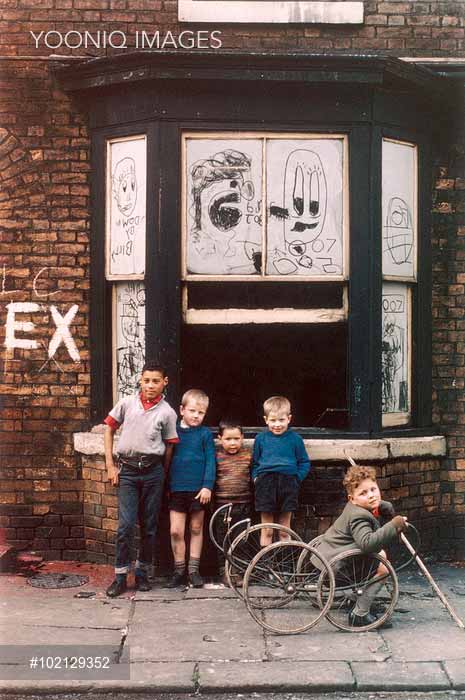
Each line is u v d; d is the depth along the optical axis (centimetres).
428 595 628
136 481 630
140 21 698
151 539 634
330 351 681
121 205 690
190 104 663
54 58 697
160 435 636
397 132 689
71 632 545
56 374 705
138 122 671
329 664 499
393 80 667
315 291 680
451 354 720
